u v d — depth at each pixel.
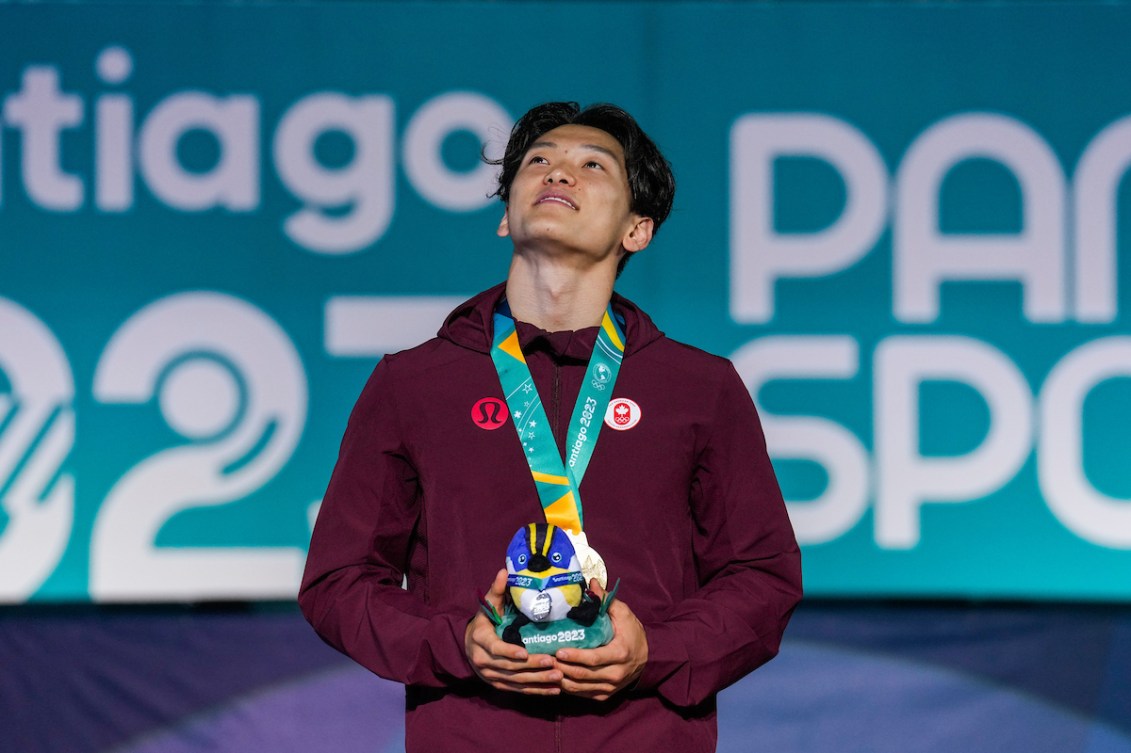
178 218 12.98
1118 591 12.62
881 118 13.05
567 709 6.08
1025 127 13.02
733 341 12.91
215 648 12.65
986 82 13.07
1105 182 12.96
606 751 6.05
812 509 12.78
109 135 13.01
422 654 6.01
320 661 12.66
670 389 6.57
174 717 12.55
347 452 6.64
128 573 12.69
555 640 5.53
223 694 12.59
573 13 13.16
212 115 13.07
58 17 13.09
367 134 13.10
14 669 12.54
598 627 5.59
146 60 13.09
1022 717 12.51
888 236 12.95
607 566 6.20
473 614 6.13
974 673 12.58
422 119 13.12
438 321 12.98
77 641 12.61
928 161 13.00
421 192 13.07
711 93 13.08
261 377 12.90
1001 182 12.98
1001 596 12.65
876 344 12.88
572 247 6.54
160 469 12.80
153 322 12.90
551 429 6.49
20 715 12.48
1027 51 13.05
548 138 6.91
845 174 13.00
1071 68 13.05
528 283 6.74
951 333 12.87
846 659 12.64
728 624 6.22
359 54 13.16
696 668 6.06
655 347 6.73
